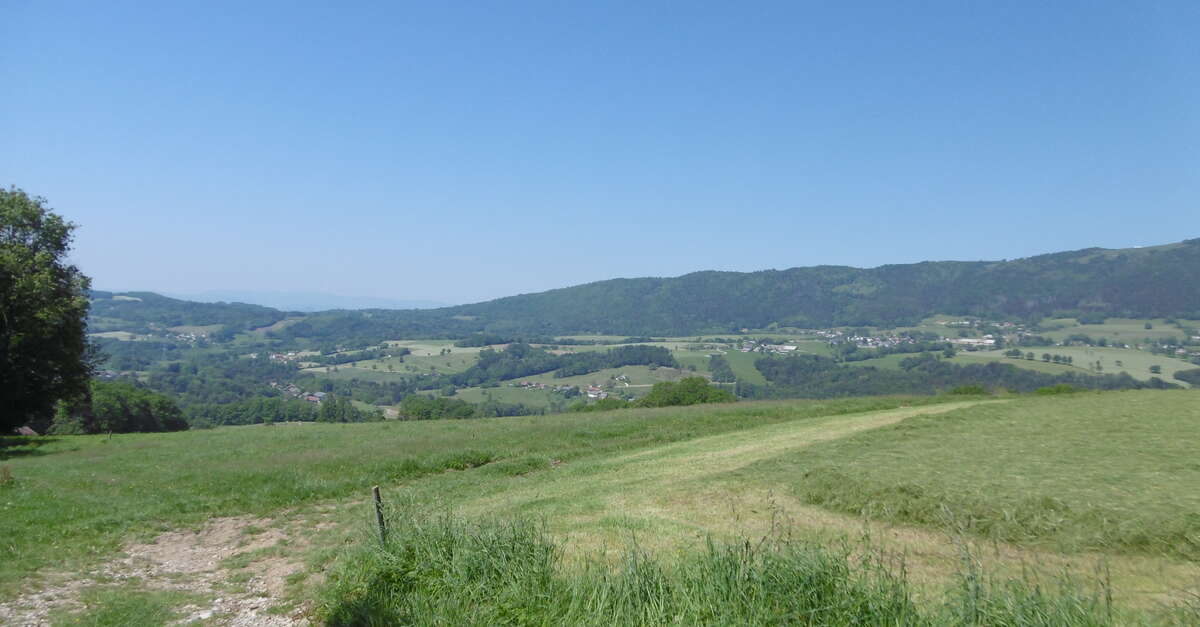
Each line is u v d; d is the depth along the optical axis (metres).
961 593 5.94
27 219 38.09
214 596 8.74
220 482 18.05
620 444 25.67
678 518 11.66
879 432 19.94
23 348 35.94
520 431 30.08
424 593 7.60
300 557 10.86
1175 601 6.50
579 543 9.92
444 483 18.95
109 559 10.97
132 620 7.80
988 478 11.73
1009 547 8.95
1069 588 5.98
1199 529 8.39
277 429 38.00
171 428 60.28
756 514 11.65
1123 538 8.54
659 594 6.56
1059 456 13.57
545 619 6.57
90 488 17.25
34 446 30.25
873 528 10.24
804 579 6.19
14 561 10.45
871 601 5.87
